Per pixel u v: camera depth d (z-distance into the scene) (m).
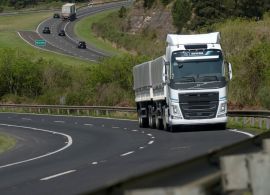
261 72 95.94
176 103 62.41
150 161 39.03
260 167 17.47
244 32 131.12
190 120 62.38
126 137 64.50
